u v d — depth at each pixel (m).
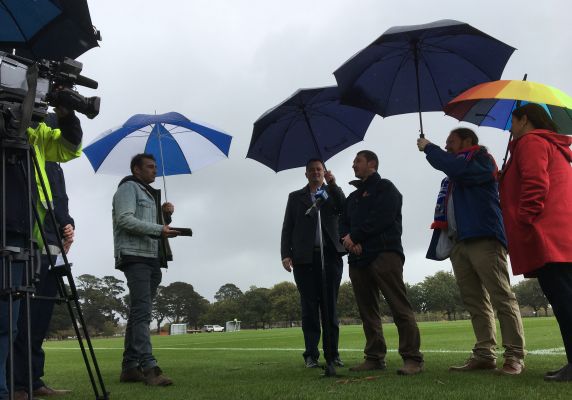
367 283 4.46
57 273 2.72
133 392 3.58
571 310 3.29
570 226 3.32
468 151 4.09
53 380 4.80
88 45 2.82
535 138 3.45
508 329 3.82
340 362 5.09
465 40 4.22
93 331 110.19
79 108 2.71
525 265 3.39
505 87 3.71
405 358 4.10
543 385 3.13
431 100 4.64
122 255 4.25
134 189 4.40
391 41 4.13
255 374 4.57
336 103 5.19
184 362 6.66
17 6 2.67
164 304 137.12
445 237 4.41
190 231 4.18
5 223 2.44
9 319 2.26
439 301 135.50
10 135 2.46
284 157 5.54
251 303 131.38
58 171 4.16
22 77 2.52
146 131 5.52
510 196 3.55
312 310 5.12
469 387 3.15
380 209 4.23
